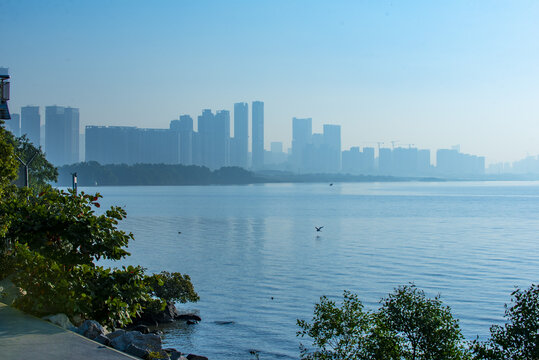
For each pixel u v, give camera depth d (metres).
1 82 35.81
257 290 64.56
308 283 69.25
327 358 22.22
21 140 89.19
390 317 21.03
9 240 17.81
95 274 15.06
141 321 45.00
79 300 13.55
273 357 38.12
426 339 20.27
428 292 62.53
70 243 16.30
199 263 87.06
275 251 103.00
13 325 11.98
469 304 55.97
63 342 11.05
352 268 81.94
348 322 22.28
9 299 14.00
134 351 11.62
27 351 10.35
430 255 96.62
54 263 13.74
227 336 43.41
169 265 84.50
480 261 88.75
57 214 16.12
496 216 198.62
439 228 152.62
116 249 16.16
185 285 48.56
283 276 74.88
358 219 183.75
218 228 150.25
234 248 107.19
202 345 40.66
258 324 47.66
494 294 61.22
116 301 14.26
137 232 138.12
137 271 15.51
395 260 90.50
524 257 93.38
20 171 59.44
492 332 19.64
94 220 15.86
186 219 180.25
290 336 43.81
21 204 16.70
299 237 128.75
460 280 70.81
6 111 36.06
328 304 23.12
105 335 13.17
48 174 89.56
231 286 67.19
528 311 18.70
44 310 13.12
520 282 69.12
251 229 148.12
